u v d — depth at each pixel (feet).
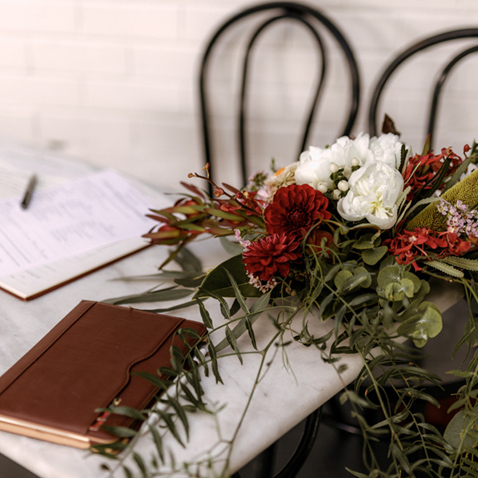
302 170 4.05
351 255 4.02
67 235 4.67
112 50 7.69
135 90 7.95
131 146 8.41
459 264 3.90
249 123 7.97
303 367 3.84
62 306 4.17
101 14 7.45
